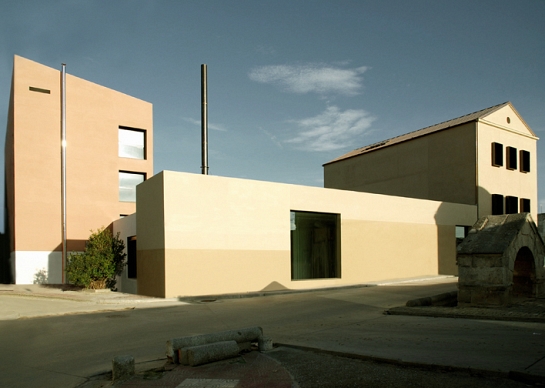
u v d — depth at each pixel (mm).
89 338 8961
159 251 15875
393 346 7031
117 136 30328
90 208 28828
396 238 22750
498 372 5258
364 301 14055
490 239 10875
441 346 6844
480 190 26141
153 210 16531
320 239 19984
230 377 5797
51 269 27141
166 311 12703
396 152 30875
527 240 11484
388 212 22500
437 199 27984
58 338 9039
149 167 31375
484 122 26641
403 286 18500
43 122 27594
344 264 20422
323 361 6387
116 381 5859
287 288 18328
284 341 8086
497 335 7508
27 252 26609
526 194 29531
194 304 14219
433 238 24578
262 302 14461
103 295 17438
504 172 27953
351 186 34156
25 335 9469
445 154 27703
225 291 16625
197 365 6352
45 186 27359
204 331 9547
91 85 29516
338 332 8773
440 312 10164
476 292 10648
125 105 30828
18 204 26562
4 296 17875
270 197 18219
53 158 27719
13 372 6598
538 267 11922
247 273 17266
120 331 9648
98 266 19141
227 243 16844
